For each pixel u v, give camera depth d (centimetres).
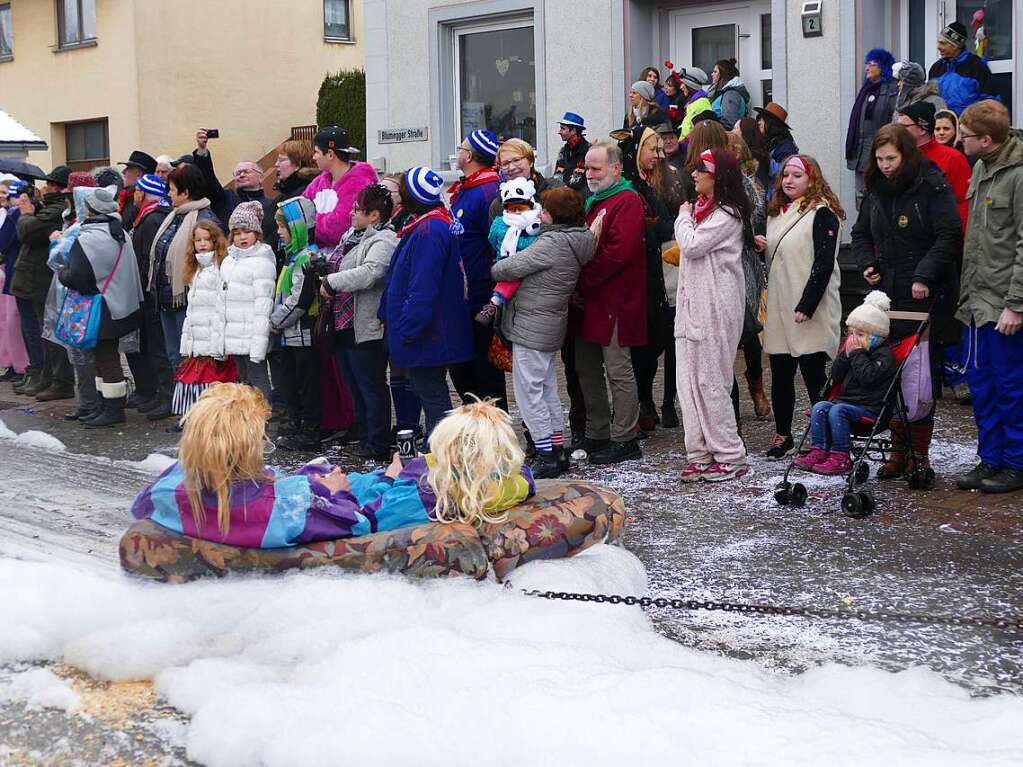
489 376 792
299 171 927
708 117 1031
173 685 409
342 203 809
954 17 1098
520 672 394
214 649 438
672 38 1265
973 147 628
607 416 763
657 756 340
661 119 987
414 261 710
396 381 789
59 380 1102
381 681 394
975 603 482
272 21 2359
